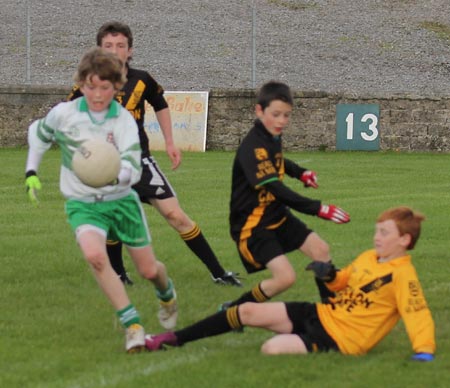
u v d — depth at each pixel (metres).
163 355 18.59
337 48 101.81
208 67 94.06
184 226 26.03
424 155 74.50
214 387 16.47
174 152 26.80
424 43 105.06
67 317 22.14
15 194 47.50
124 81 19.53
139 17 109.44
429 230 35.25
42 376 17.36
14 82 88.38
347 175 57.22
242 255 20.34
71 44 100.38
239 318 18.58
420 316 17.77
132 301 23.95
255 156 19.72
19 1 112.69
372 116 77.38
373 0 118.19
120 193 19.50
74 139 19.33
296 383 16.59
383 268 18.08
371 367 17.42
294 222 20.64
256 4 114.75
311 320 18.44
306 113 77.50
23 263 28.73
